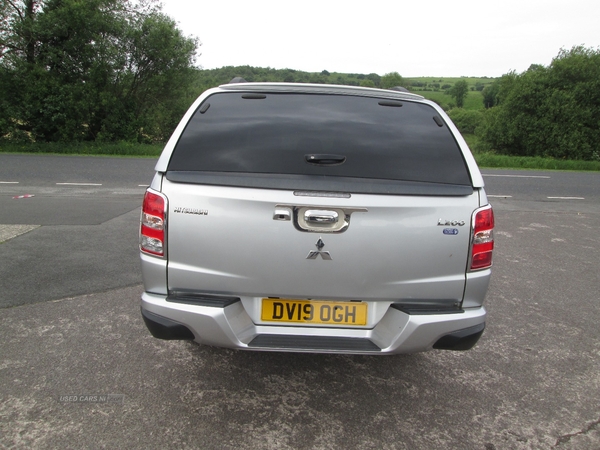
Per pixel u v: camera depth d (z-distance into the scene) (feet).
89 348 10.64
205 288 7.68
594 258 19.53
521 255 19.69
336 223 7.34
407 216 7.44
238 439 7.80
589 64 78.74
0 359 10.01
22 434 7.71
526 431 8.34
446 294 7.80
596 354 11.30
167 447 7.54
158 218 7.57
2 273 15.15
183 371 9.86
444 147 8.28
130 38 68.28
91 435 7.75
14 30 61.72
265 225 7.35
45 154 57.36
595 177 54.44
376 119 8.74
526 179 48.96
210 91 9.17
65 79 65.67
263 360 10.49
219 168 7.63
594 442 8.09
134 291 14.06
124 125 67.82
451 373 10.25
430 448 7.80
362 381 9.80
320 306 7.80
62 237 19.62
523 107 82.33
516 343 11.78
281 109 8.79
